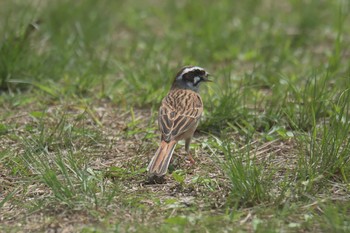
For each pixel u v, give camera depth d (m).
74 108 15.20
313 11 21.86
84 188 10.94
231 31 20.89
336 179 11.53
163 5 24.16
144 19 22.73
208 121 14.09
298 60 18.92
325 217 10.02
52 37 19.20
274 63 18.20
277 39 19.86
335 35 20.83
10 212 10.71
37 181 11.65
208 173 12.05
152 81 16.30
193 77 13.88
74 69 17.45
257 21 22.22
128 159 12.76
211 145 13.21
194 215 10.37
